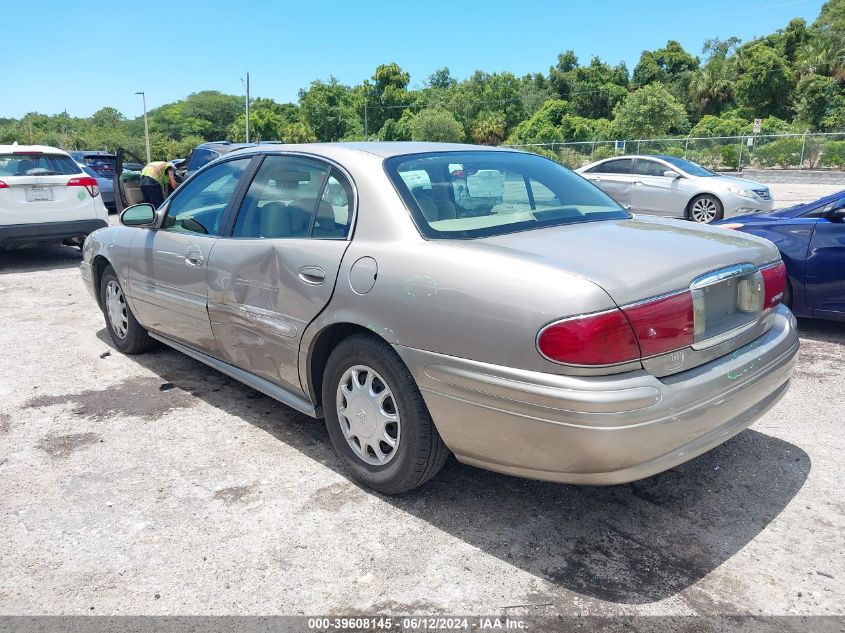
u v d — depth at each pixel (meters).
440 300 2.73
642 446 2.47
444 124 79.69
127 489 3.32
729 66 74.06
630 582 2.63
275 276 3.48
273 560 2.77
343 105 105.69
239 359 3.93
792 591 2.57
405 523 3.02
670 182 13.43
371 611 2.47
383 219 3.09
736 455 3.66
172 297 4.37
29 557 2.79
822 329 6.12
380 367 3.02
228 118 149.12
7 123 133.50
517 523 3.03
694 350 2.69
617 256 2.73
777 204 18.64
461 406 2.71
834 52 66.38
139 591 2.58
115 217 15.24
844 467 3.52
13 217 8.81
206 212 4.20
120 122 158.62
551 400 2.43
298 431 3.98
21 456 3.67
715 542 2.89
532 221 3.22
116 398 4.49
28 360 5.29
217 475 3.46
